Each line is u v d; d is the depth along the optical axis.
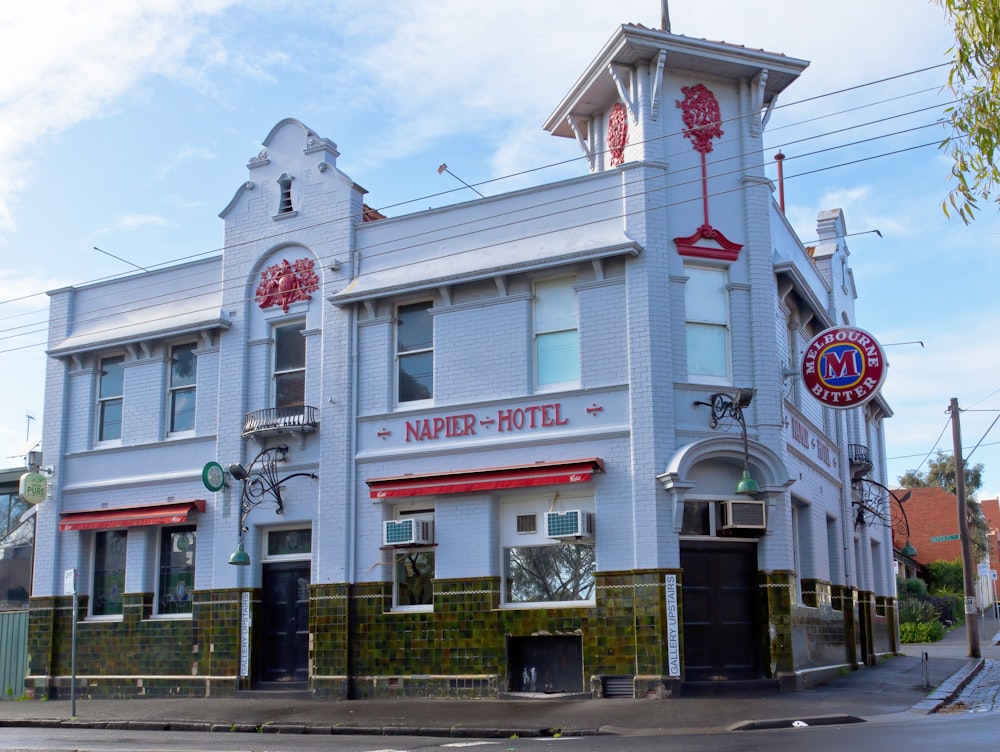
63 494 24.61
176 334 23.47
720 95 20.22
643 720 15.43
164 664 22.38
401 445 20.55
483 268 19.88
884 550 32.06
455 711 17.33
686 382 18.69
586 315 19.23
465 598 19.36
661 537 17.94
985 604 69.31
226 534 22.06
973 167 10.09
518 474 19.02
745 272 19.53
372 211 22.94
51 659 23.70
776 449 18.84
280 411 21.83
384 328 21.19
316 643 20.56
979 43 9.86
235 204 23.62
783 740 12.38
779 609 18.34
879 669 23.94
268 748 13.41
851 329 19.48
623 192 19.36
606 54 19.89
